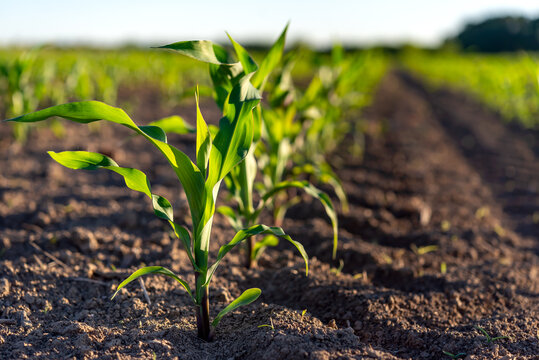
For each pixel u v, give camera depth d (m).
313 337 1.66
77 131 5.70
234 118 1.46
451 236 3.12
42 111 1.30
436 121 8.46
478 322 1.94
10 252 2.46
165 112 7.41
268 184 2.65
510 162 5.55
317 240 2.92
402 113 9.01
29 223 2.94
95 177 4.04
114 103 7.61
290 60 2.75
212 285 2.23
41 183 3.77
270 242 2.35
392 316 1.98
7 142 4.92
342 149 5.71
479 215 3.67
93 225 2.95
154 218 3.06
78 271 2.27
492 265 2.66
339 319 2.01
